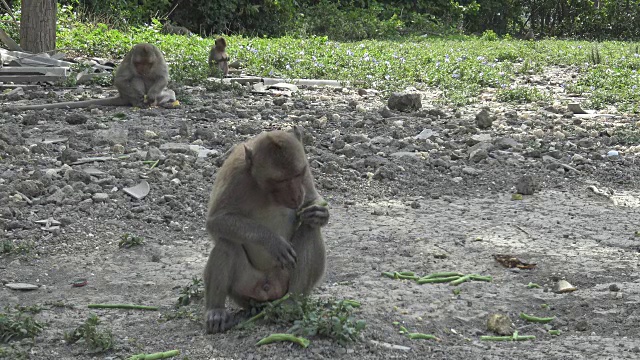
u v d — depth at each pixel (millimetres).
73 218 8781
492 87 19859
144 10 31062
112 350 5738
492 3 47688
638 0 46844
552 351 5688
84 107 14633
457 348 5781
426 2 45344
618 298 6785
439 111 15117
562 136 13414
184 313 6367
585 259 7844
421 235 8594
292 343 5574
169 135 12523
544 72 23438
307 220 5625
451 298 6805
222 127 13133
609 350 5660
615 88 19094
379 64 21625
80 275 7430
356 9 39594
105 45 22391
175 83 16844
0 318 6012
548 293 6938
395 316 6332
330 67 20438
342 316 5738
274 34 35250
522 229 8844
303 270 5984
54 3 20203
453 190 10539
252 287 5988
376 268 7590
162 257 7906
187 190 9844
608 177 11203
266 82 18328
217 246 5812
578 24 47562
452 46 31266
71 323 6266
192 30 33750
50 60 18422
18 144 11617
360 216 9320
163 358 5547
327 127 13594
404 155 11727
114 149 11445
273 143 5504
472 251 8078
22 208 9008
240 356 5531
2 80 16969
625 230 8836
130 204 9289
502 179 10992
